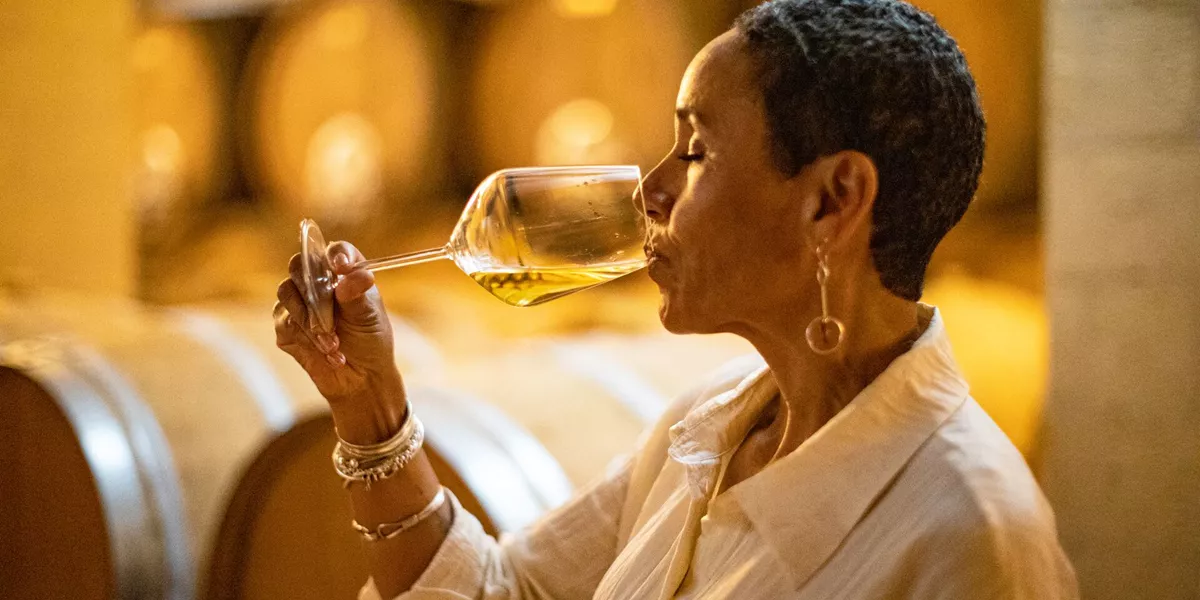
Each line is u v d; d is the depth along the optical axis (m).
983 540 0.94
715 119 1.06
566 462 1.90
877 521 1.00
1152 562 1.72
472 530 1.42
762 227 1.05
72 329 2.73
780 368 1.13
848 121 1.01
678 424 1.24
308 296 1.17
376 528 1.39
